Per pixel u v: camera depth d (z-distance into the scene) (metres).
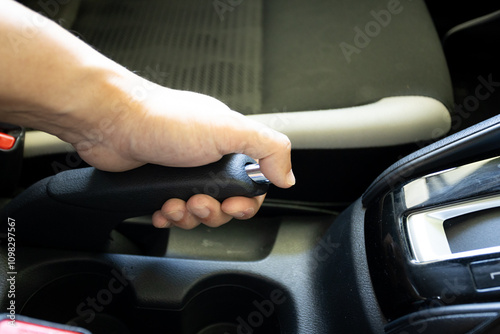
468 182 0.50
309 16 0.92
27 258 0.58
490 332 0.42
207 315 0.64
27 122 0.47
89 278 0.60
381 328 0.49
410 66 0.81
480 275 0.45
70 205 0.53
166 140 0.48
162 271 0.59
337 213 0.76
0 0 0.42
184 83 0.81
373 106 0.74
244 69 0.83
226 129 0.49
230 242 0.68
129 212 0.54
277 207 0.74
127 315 0.61
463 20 1.11
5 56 0.40
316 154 0.71
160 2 0.94
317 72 0.82
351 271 0.54
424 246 0.49
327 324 0.55
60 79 0.43
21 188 0.76
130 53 0.85
